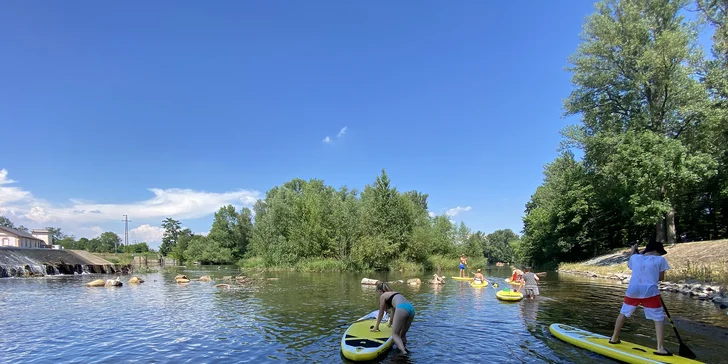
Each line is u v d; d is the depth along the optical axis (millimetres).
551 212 44688
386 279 27734
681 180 26188
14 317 13227
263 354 8266
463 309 13609
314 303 15539
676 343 8547
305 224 41938
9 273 33594
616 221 39719
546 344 8797
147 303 16453
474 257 56469
